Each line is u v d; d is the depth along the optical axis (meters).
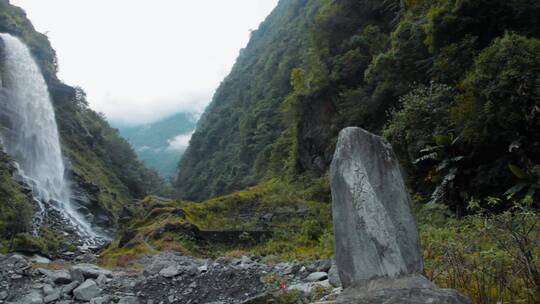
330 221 15.00
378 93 16.97
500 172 10.12
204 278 8.23
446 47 12.41
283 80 47.88
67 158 42.16
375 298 2.99
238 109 64.62
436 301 2.87
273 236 14.54
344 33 22.16
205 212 17.09
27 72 42.50
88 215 34.41
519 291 3.76
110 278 8.34
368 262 3.42
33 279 7.77
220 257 11.39
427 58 14.48
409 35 15.10
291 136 31.67
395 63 15.73
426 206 9.86
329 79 21.27
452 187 10.70
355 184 3.62
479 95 9.99
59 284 7.76
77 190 37.88
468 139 10.27
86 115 61.19
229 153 58.66
